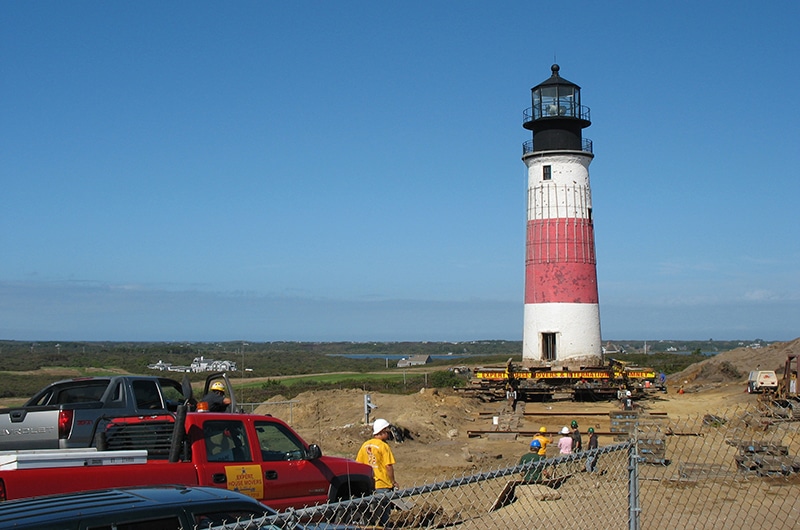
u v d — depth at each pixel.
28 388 63.56
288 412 37.84
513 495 14.89
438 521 12.69
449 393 43.88
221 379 16.66
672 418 33.06
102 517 6.02
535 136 46.00
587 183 45.75
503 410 37.09
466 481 7.69
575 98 45.53
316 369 111.94
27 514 6.00
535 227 45.44
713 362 62.69
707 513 12.99
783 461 16.75
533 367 42.72
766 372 39.84
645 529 11.77
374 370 110.31
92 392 14.26
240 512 6.70
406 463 23.88
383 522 11.40
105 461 9.48
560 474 17.05
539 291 44.88
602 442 27.39
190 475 10.21
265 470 11.05
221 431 10.98
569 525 12.14
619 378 41.53
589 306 44.59
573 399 41.81
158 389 14.67
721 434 23.94
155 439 10.70
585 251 44.91
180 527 6.29
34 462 8.85
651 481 16.09
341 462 12.09
